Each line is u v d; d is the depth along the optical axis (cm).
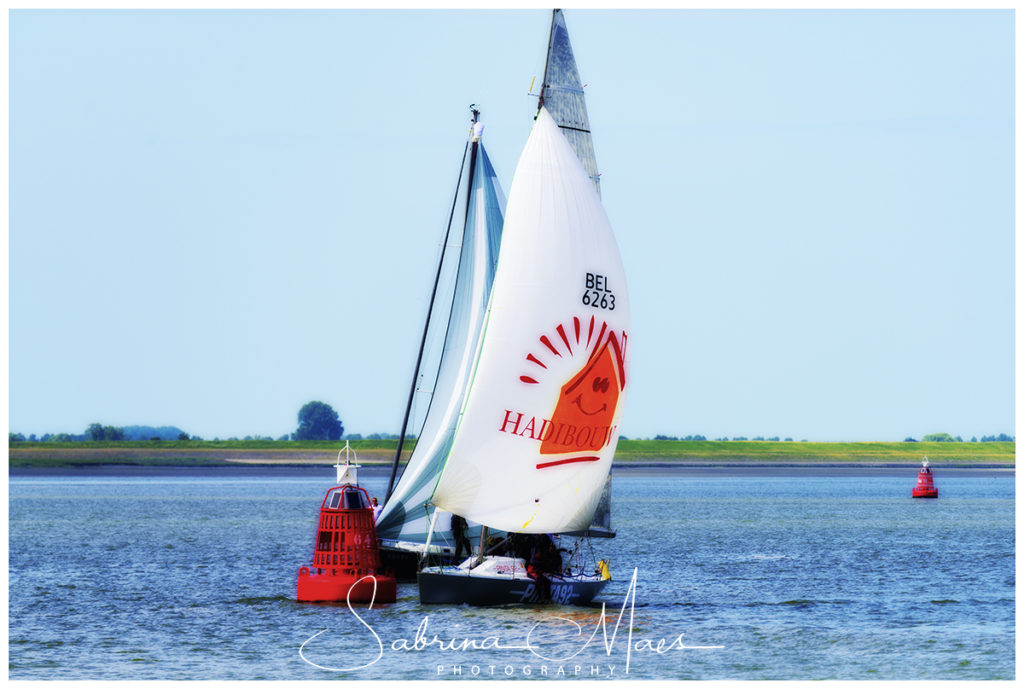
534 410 16250
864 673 13000
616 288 16862
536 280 16288
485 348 16212
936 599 18888
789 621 16438
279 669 13012
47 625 15988
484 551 17062
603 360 16625
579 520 16750
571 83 19100
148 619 16388
